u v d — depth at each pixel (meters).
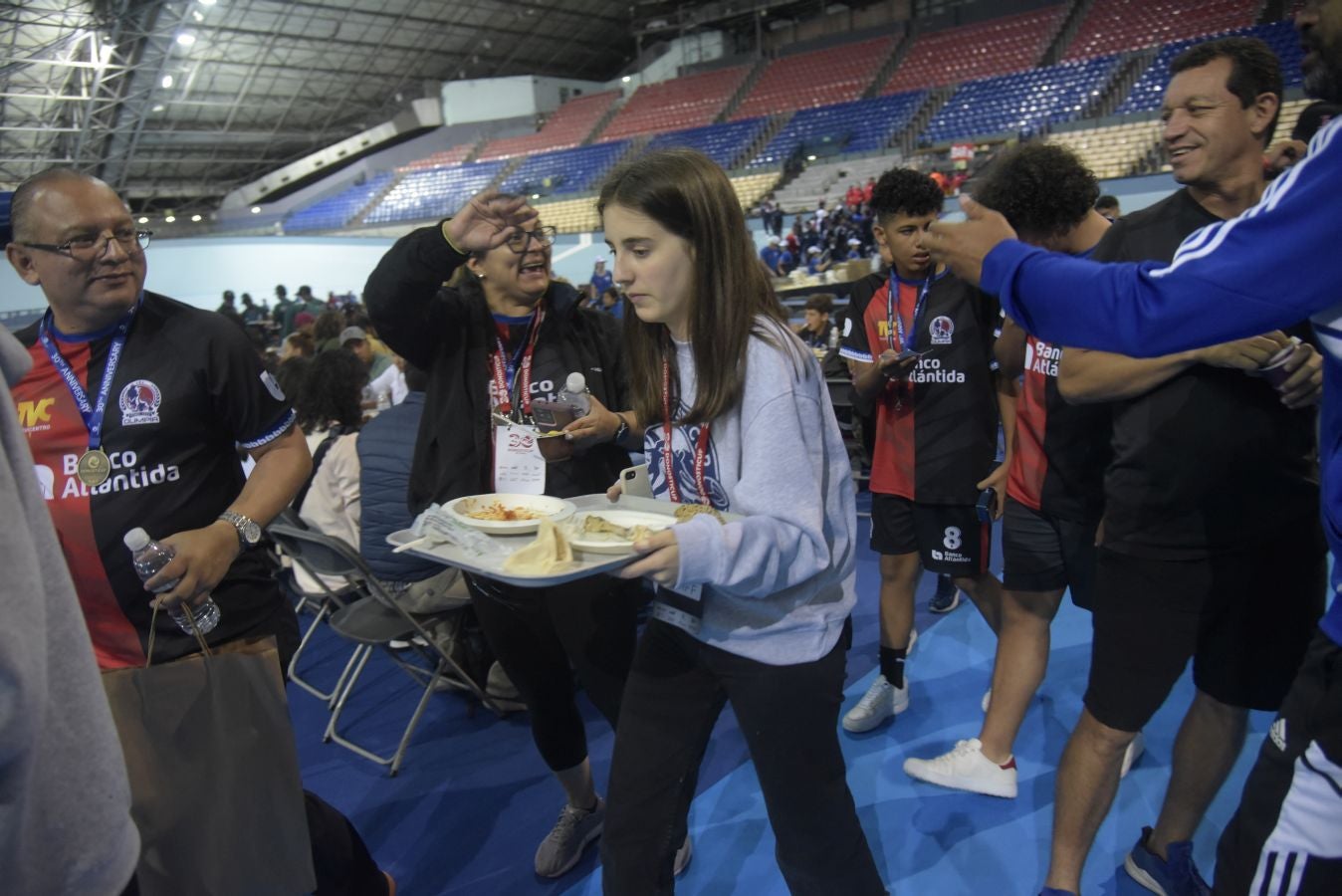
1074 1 20.25
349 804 2.50
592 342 2.05
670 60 27.30
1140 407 1.56
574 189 22.42
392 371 6.29
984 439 2.52
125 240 1.43
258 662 1.49
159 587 1.37
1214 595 1.57
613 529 1.34
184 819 1.41
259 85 23.06
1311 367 1.37
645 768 1.39
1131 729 1.67
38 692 0.72
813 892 1.41
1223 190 1.50
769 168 19.47
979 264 1.15
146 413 1.47
